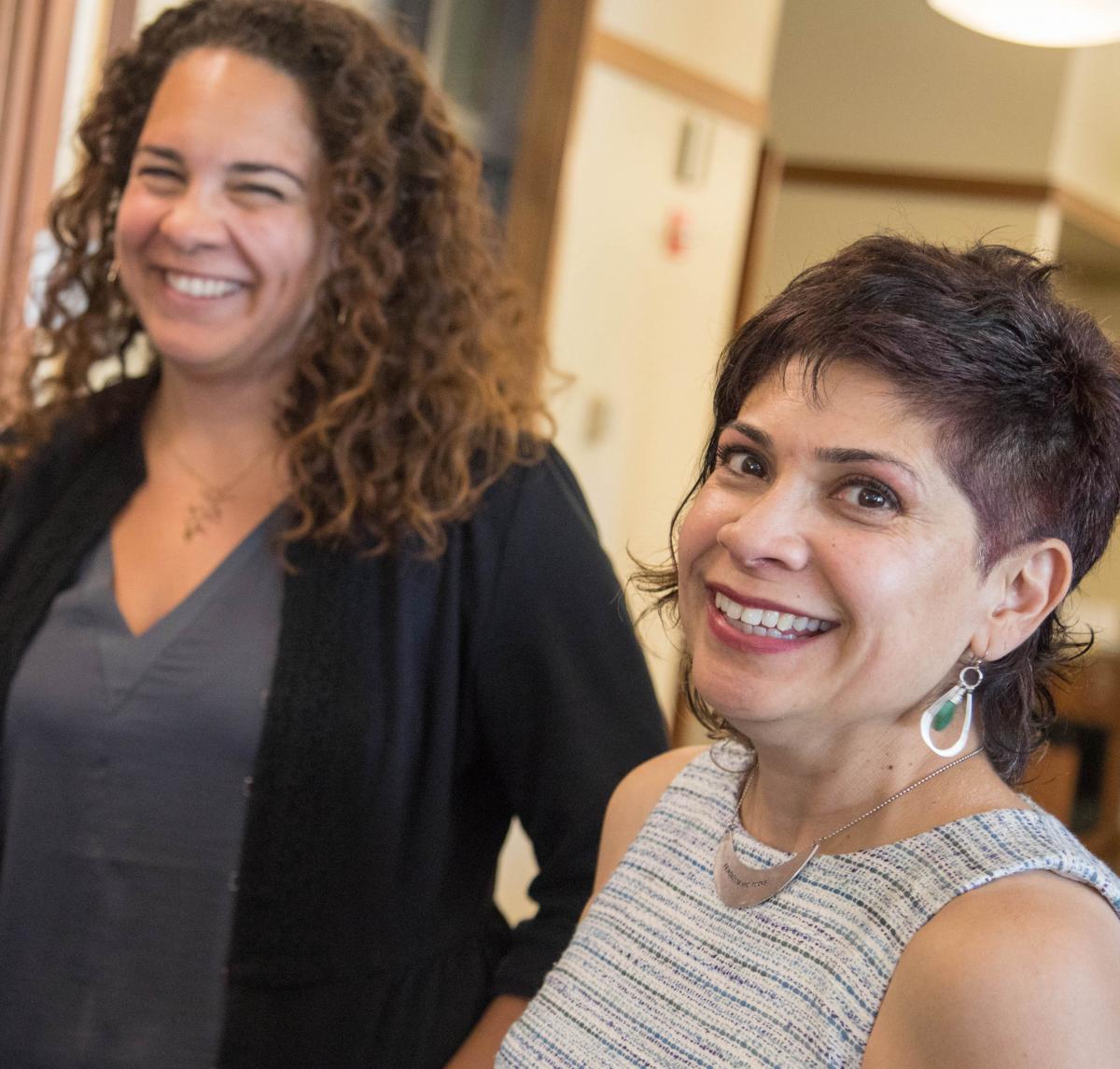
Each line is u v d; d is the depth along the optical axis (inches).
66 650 61.6
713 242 191.6
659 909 44.6
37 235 100.0
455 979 63.8
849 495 38.7
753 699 39.4
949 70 259.1
